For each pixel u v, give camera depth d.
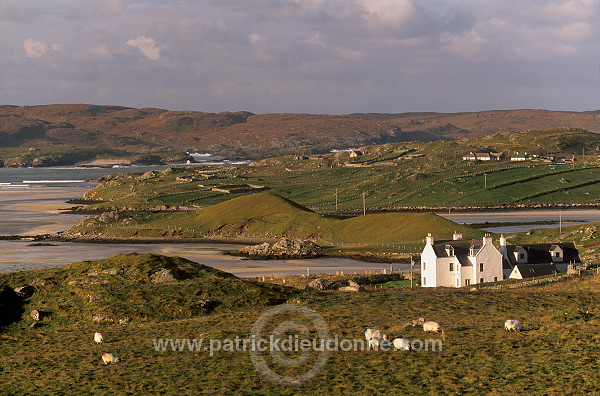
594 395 49.97
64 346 73.75
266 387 55.34
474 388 52.75
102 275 106.44
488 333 68.69
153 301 93.06
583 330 67.25
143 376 59.97
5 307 93.62
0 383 60.22
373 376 56.78
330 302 91.50
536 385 52.69
